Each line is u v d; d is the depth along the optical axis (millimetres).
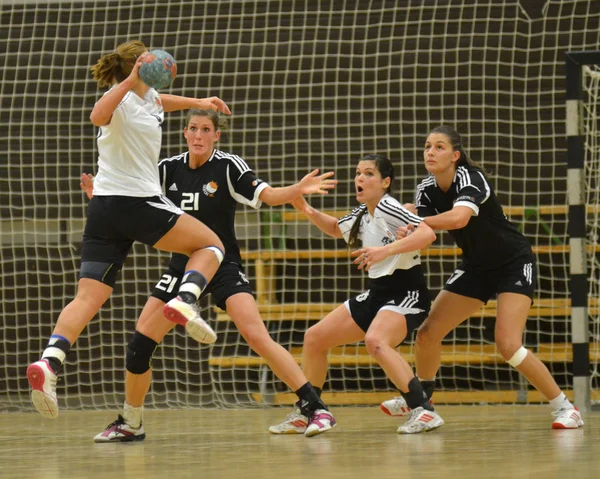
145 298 28312
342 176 28000
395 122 27625
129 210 12906
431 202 16078
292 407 24453
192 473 10078
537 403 24438
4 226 28781
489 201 15477
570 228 19781
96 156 28844
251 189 14328
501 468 10055
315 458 11492
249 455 12031
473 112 27281
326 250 27219
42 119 28812
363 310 15336
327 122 28000
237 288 14523
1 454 12914
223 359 25578
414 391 14992
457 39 27312
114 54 13148
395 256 15016
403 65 27594
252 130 28156
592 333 24297
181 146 28422
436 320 16094
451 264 27406
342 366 25578
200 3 28281
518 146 27141
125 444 14133
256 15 28172
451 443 13227
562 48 26859
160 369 27391
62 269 28734
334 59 27938
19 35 28812
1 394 28266
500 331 15648
